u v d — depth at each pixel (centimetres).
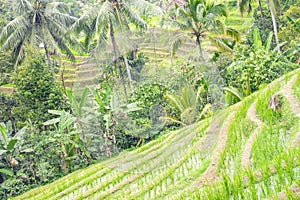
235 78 1731
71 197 959
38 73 1620
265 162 746
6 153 1297
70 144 1361
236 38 1953
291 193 580
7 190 1230
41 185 1255
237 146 914
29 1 2020
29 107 1588
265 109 1072
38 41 2005
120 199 842
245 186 693
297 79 1207
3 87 2398
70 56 2123
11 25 1873
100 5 1759
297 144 813
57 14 2080
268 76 1664
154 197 798
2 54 2073
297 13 2230
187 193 771
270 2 2008
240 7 2228
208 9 1878
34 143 1370
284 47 2178
